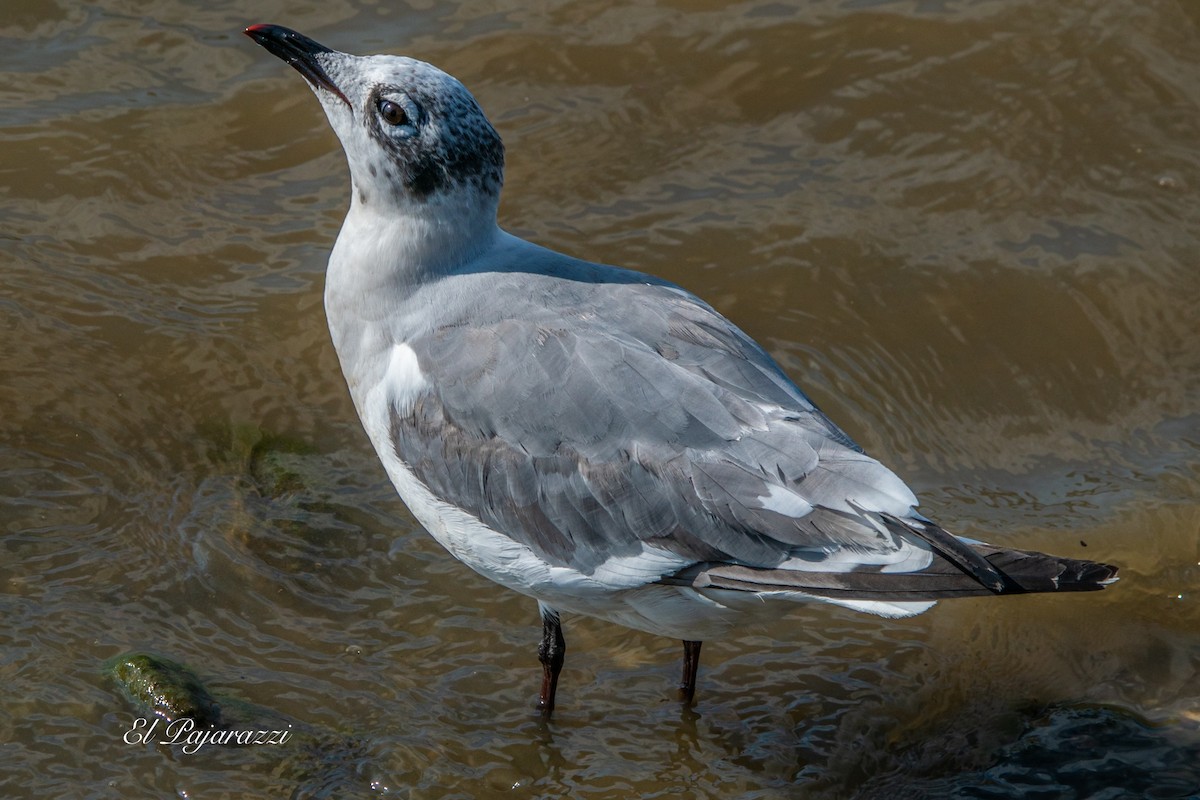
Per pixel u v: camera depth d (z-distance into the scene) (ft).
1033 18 53.47
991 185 48.14
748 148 49.65
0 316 42.50
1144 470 40.37
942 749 33.12
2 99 49.67
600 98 51.19
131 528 37.09
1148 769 32.04
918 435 41.34
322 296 44.50
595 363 30.27
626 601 31.35
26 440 39.06
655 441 29.71
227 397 41.32
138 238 45.80
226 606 35.42
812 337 43.65
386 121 32.17
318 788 31.14
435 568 37.29
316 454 40.09
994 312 44.47
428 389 31.89
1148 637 35.86
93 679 32.86
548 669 33.63
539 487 30.73
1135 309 44.47
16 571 35.45
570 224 46.75
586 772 32.48
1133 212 47.16
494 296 32.24
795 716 34.19
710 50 52.95
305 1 53.98
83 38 52.31
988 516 38.86
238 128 49.65
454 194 32.71
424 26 53.26
